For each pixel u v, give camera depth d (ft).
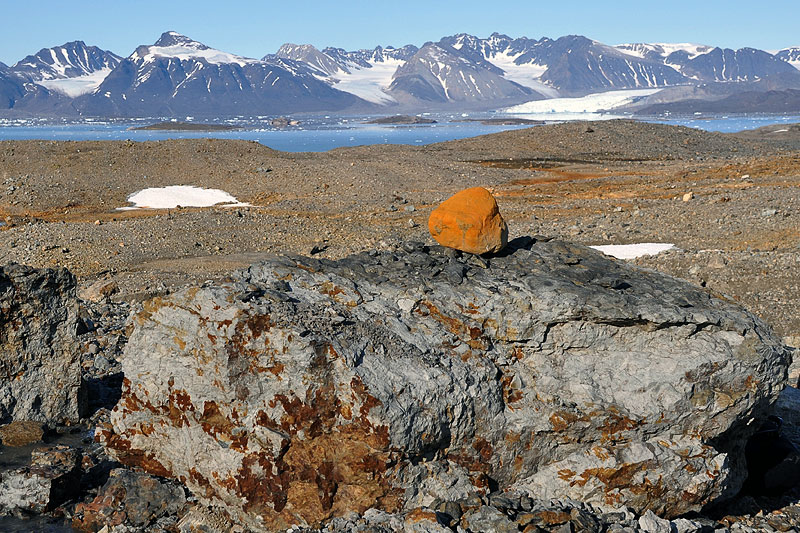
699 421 37.47
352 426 33.14
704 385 37.52
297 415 33.65
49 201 173.78
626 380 37.73
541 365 38.58
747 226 120.88
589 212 147.95
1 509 37.04
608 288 40.86
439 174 212.02
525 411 36.86
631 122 346.13
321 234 130.31
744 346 37.81
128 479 37.22
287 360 33.78
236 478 34.47
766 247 106.52
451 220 43.68
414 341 36.45
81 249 112.68
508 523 31.60
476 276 41.68
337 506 33.91
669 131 333.21
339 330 35.24
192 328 35.88
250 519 34.45
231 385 34.65
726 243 112.47
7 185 181.98
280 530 33.94
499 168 235.20
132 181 191.21
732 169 207.72
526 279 40.52
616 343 38.60
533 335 38.29
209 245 119.55
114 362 57.88
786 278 86.99
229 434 34.91
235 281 38.55
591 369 38.37
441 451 35.22
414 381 34.19
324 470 33.71
